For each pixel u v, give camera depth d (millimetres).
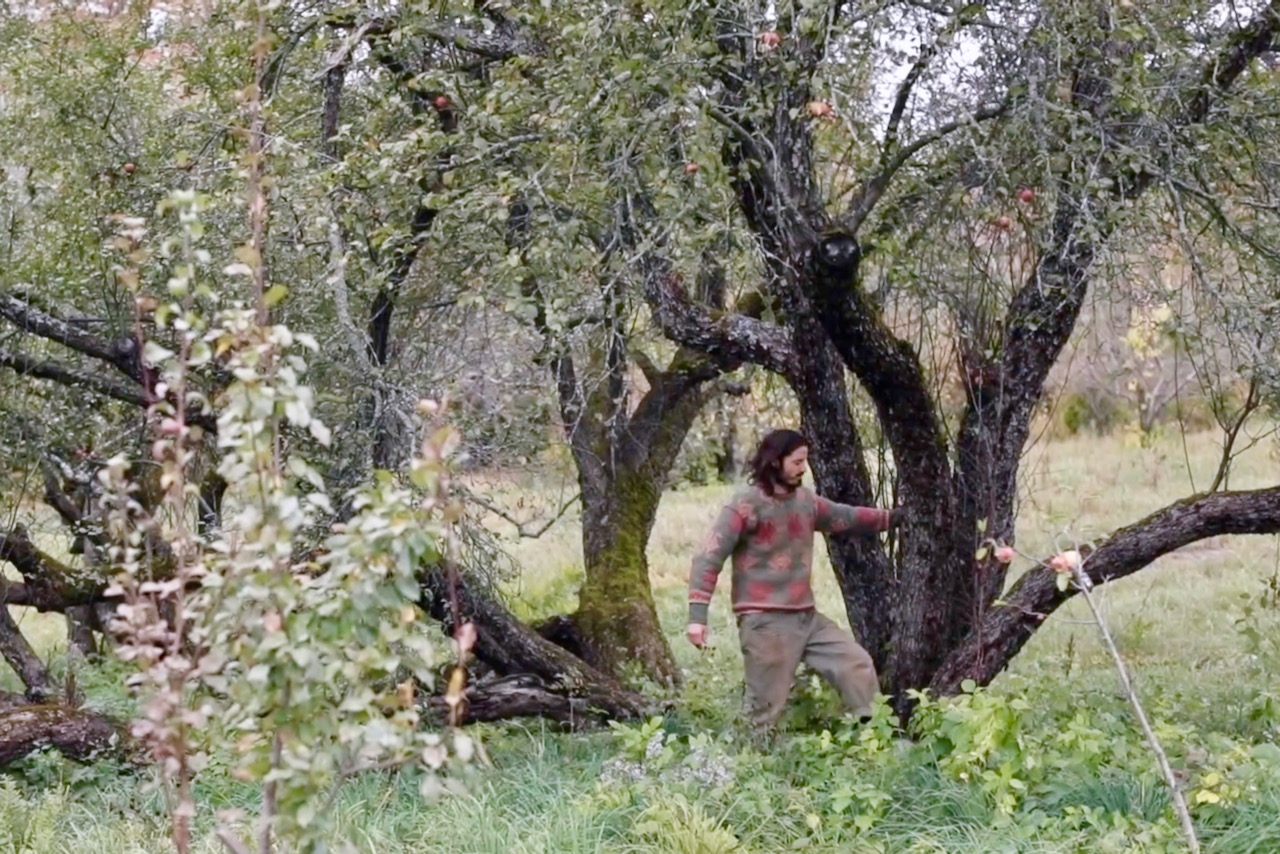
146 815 5723
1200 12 6242
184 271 3195
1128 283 6578
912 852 4945
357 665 3080
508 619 7562
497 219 5863
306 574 3445
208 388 7023
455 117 6629
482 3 6516
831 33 5422
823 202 6531
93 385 7531
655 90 5504
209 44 7574
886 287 7137
